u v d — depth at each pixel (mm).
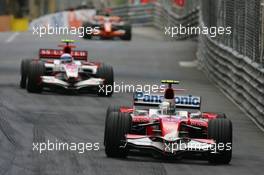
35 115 63000
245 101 73500
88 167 43719
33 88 75750
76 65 76438
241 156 51000
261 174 44688
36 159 45469
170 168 44531
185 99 51031
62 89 77500
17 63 108000
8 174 41062
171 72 105438
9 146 49188
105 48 133500
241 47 82062
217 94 85125
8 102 69188
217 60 93562
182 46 141875
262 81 67000
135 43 146125
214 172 44375
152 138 46938
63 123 60094
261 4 70938
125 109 51062
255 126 65250
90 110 67625
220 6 97500
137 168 43969
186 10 163000
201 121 48719
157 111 50250
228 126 46781
